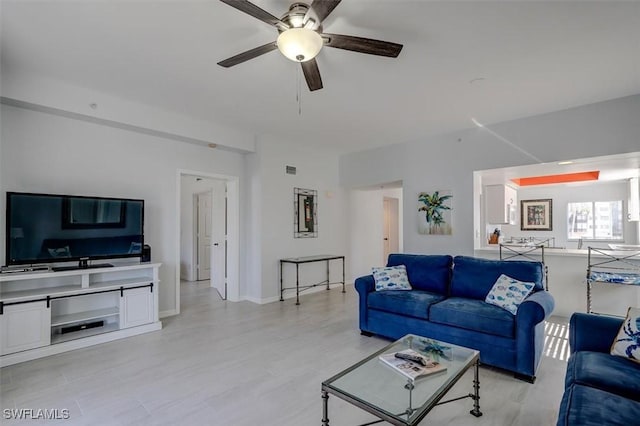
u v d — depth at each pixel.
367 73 3.12
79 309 3.70
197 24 2.36
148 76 3.20
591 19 2.30
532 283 2.99
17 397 2.38
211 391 2.46
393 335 3.43
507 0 2.11
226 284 5.51
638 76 3.20
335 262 6.58
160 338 3.60
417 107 4.02
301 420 2.11
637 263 3.87
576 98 3.75
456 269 3.61
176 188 4.60
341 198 6.73
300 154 5.92
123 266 3.67
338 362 2.98
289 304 5.17
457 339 2.97
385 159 5.90
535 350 2.59
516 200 7.71
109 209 3.74
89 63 2.95
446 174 5.11
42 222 3.29
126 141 4.12
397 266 3.98
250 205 5.42
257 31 2.46
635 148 3.65
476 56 2.82
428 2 2.13
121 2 2.12
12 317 2.95
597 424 1.29
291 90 3.52
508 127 4.53
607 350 2.04
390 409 1.60
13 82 3.10
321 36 2.06
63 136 3.64
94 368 2.85
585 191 7.23
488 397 2.37
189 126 4.44
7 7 2.15
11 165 3.32
